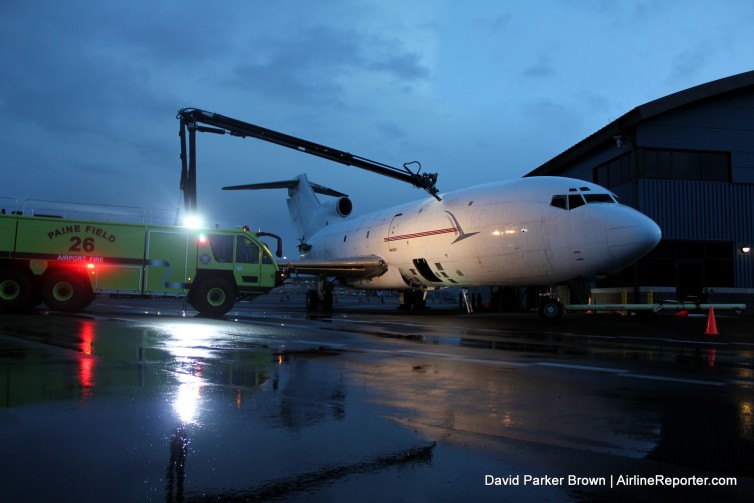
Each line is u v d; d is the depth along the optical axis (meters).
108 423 4.36
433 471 3.44
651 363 8.23
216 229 19.22
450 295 64.12
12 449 3.73
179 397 5.32
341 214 30.08
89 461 3.51
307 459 3.62
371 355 8.62
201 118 22.91
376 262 23.33
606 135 25.03
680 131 23.70
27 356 7.80
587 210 16.14
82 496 2.98
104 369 6.81
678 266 23.31
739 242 23.88
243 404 5.09
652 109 22.72
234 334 11.74
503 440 4.10
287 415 4.71
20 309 17.92
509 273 18.00
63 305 17.97
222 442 3.93
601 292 25.17
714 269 23.62
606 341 11.61
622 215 15.67
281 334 11.93
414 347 9.81
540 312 18.08
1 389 5.58
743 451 3.93
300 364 7.61
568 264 16.45
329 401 5.29
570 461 3.67
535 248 16.88
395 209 24.06
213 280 18.72
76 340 9.82
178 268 18.80
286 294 67.44
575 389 6.07
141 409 4.82
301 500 2.98
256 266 19.47
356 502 2.96
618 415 4.91
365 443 3.97
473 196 19.25
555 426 4.52
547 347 10.19
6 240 17.61
